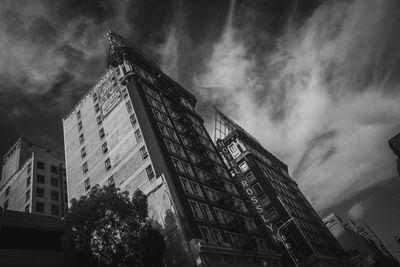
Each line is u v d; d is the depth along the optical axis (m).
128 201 28.09
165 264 31.78
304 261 59.69
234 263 34.59
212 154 56.94
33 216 29.92
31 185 64.19
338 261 69.69
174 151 44.81
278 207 68.38
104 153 50.31
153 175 40.09
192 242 31.42
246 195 64.44
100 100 58.75
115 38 63.12
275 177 85.25
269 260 42.22
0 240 26.53
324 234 77.50
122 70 56.47
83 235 25.41
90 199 26.88
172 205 35.38
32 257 27.03
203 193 41.69
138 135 45.84
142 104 48.41
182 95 67.38
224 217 41.62
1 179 81.44
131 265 25.33
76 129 61.03
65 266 28.89
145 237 26.58
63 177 72.06
